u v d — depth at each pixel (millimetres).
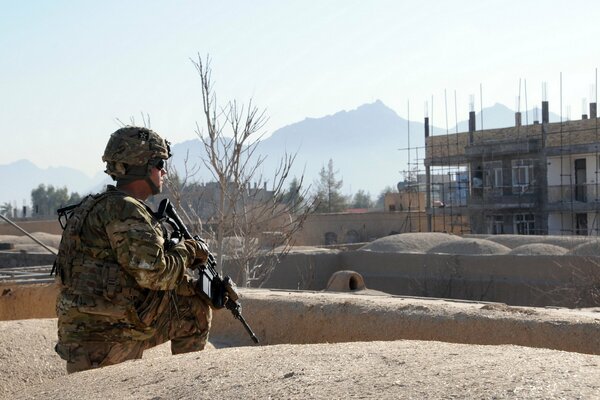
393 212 50906
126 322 4055
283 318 6719
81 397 2967
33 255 21672
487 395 2213
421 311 5996
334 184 76500
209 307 4527
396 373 2555
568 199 42406
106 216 4000
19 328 5375
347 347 3156
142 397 2779
